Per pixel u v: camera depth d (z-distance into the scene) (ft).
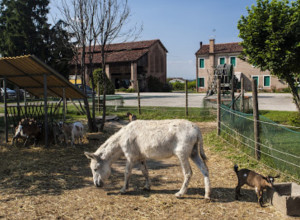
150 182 18.97
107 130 41.22
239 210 15.83
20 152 28.50
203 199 17.37
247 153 26.43
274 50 31.65
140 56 154.61
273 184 16.40
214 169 23.11
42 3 106.22
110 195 18.22
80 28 37.81
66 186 19.79
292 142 28.19
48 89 36.88
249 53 34.71
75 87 34.53
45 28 102.06
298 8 31.14
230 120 33.22
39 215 15.55
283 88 140.46
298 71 34.47
